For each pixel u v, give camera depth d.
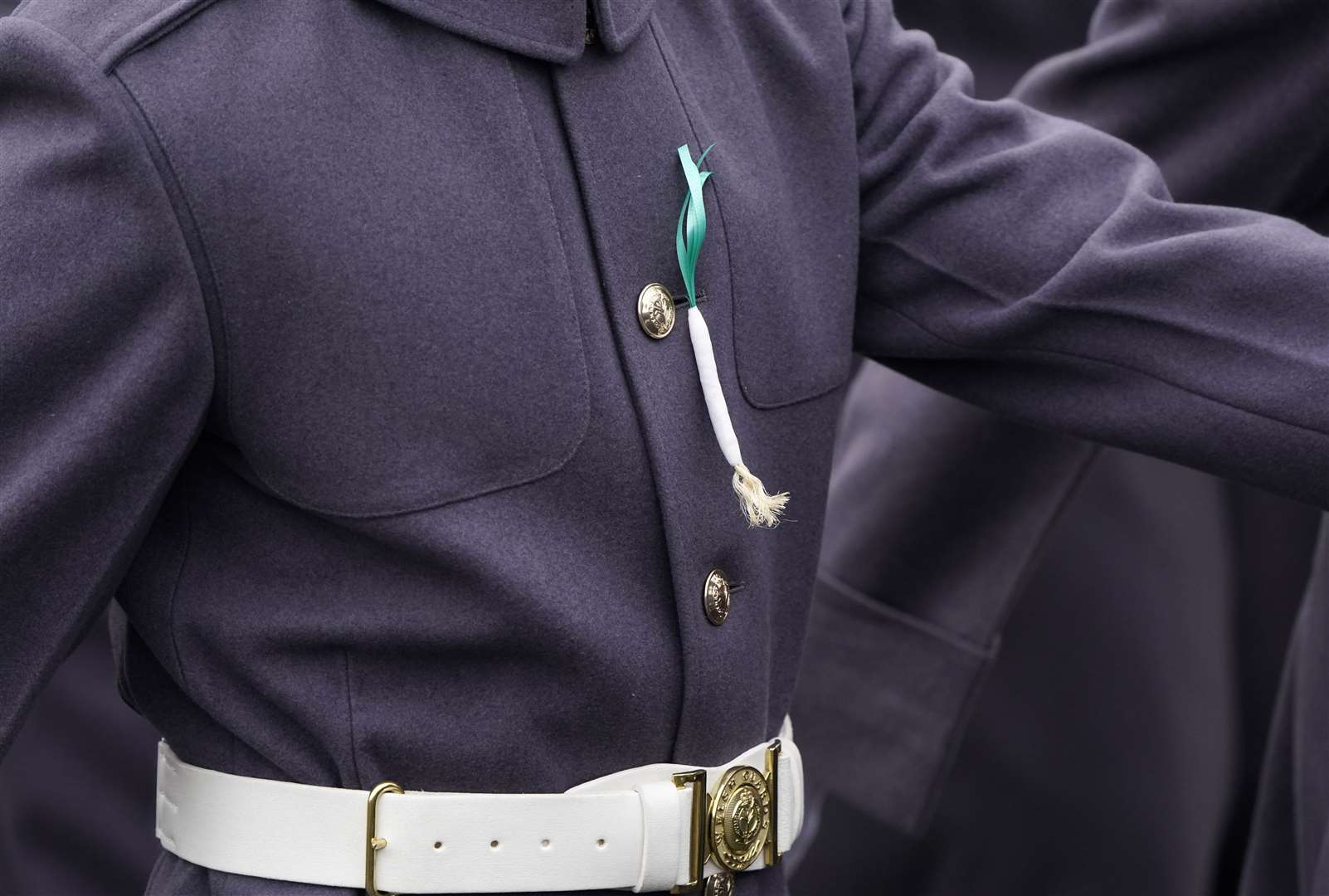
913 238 2.34
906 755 3.45
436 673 2.03
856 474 3.47
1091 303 2.24
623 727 2.06
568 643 2.00
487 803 2.02
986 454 3.33
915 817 3.46
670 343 2.07
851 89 2.32
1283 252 2.19
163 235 1.88
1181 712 4.50
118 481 1.95
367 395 1.94
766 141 2.22
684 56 2.18
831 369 2.27
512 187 1.98
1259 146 2.83
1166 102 2.87
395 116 1.94
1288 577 4.55
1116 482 4.52
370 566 2.00
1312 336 2.17
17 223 1.88
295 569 2.02
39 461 1.91
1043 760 4.58
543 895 2.07
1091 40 3.00
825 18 2.30
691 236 2.03
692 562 2.07
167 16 1.90
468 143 1.97
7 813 4.21
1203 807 4.48
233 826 2.08
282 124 1.90
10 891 4.22
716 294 2.12
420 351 1.94
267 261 1.91
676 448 2.05
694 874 2.10
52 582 1.96
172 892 2.16
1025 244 2.28
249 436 1.97
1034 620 4.59
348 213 1.91
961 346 2.34
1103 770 4.54
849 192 2.29
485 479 1.98
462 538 1.96
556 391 1.98
